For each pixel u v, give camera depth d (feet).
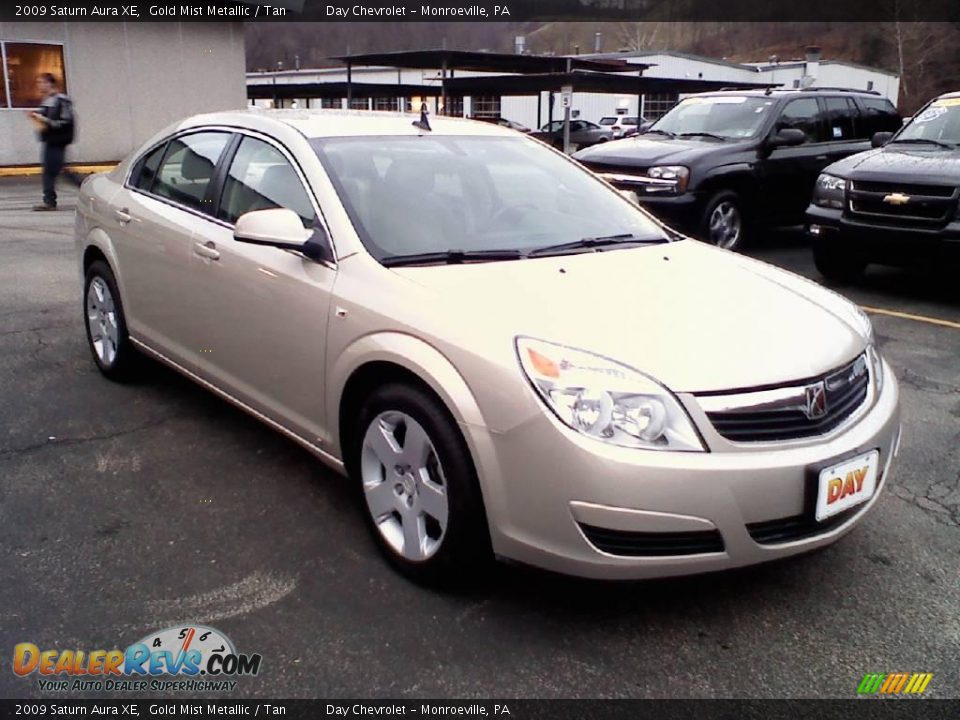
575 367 8.34
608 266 10.98
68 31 58.03
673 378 8.33
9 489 11.69
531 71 91.04
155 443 13.34
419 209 11.40
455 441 8.86
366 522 10.46
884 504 11.96
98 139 60.80
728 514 8.14
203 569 9.92
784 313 10.01
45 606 9.13
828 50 252.21
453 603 9.37
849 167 24.97
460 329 8.95
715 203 29.55
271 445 13.37
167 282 13.58
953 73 215.31
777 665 8.52
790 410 8.63
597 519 8.04
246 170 12.62
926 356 18.94
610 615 9.25
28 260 27.17
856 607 9.50
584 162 31.12
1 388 15.48
